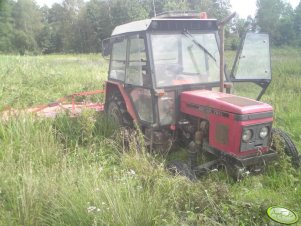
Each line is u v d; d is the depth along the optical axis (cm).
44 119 622
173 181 410
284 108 804
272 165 477
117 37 600
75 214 356
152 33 507
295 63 1642
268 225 350
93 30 5125
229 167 448
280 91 988
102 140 576
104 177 442
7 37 5206
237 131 418
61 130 606
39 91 1012
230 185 442
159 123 506
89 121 598
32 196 378
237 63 513
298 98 866
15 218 368
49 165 489
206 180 428
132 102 578
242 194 420
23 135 544
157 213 359
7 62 1580
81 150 539
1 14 5297
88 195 373
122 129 577
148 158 493
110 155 536
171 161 491
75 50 5244
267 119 430
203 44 540
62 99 807
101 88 1083
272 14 5316
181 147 543
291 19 5556
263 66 527
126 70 580
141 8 3688
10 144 519
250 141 425
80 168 456
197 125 488
